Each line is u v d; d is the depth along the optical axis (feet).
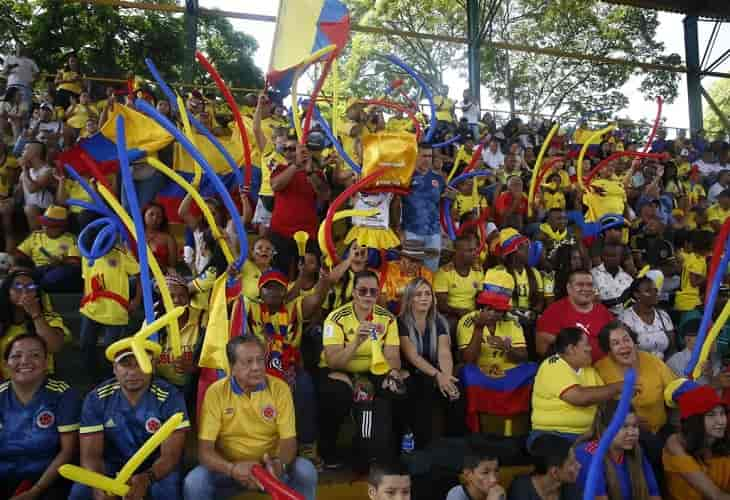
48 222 16.25
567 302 15.05
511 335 14.33
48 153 18.58
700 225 27.43
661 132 40.93
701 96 54.13
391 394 12.30
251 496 10.64
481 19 45.47
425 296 13.30
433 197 16.83
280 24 17.29
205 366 10.94
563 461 10.33
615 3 52.37
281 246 16.19
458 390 12.97
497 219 22.06
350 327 12.69
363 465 11.96
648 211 24.06
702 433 11.27
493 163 31.60
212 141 15.85
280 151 18.42
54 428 10.20
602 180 23.98
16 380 10.04
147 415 10.06
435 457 11.52
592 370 12.81
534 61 73.72
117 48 58.13
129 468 7.73
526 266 17.39
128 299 14.02
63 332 12.82
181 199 19.01
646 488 10.82
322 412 12.34
